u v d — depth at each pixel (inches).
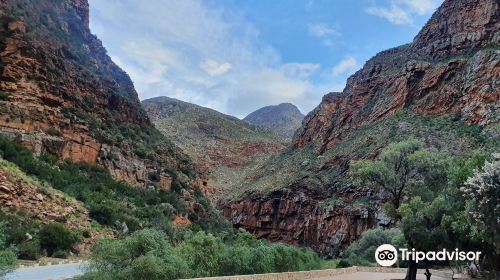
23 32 2960.1
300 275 1480.1
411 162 1662.2
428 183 1601.9
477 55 4345.5
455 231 1215.6
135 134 3690.9
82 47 4158.5
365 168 1743.4
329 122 6309.1
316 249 4699.8
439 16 5477.4
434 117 4340.6
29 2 3607.3
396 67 5777.6
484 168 975.0
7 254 887.7
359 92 6013.8
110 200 2485.2
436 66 4790.8
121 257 997.8
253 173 7253.9
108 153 3065.9
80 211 2144.4
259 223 5595.5
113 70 4685.0
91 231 2020.2
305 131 6958.7
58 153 2664.9
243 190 6476.4
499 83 3981.3
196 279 957.8
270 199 5625.0
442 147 3732.8
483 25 4778.5
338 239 4446.4
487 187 931.3
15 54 2815.0
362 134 5137.8
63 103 2947.8
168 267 989.2
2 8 3053.6
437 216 1283.2
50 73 2967.5
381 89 5684.1
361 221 4340.6
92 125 3093.0
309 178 5428.2
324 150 6008.9
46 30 3491.6
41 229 1781.5
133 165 3221.0
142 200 2854.3
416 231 1278.3
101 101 3467.0
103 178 2805.1
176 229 2571.4
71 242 1824.6
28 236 1640.0
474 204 984.3
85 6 5049.2
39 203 1945.1
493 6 4781.0
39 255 1660.9
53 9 4109.3
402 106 4894.2
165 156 3895.2
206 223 3467.0
